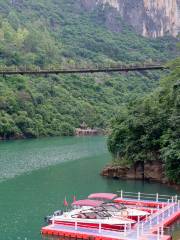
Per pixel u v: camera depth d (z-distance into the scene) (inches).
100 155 3403.1
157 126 2300.7
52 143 4571.9
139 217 1467.8
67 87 7308.1
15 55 7106.3
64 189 2084.2
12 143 4576.8
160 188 2107.5
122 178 2384.4
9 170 2623.0
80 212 1464.1
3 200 1856.5
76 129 6156.5
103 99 7455.7
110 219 1411.2
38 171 2605.8
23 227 1473.9
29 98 5964.6
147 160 2316.7
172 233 1380.4
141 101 2566.4
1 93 5684.1
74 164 2908.5
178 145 2060.8
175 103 2193.7
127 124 2412.6
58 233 1366.9
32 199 1872.5
